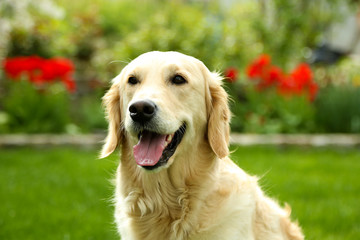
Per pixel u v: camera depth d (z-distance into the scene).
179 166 3.36
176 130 3.25
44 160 7.86
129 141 3.51
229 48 10.56
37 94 9.63
